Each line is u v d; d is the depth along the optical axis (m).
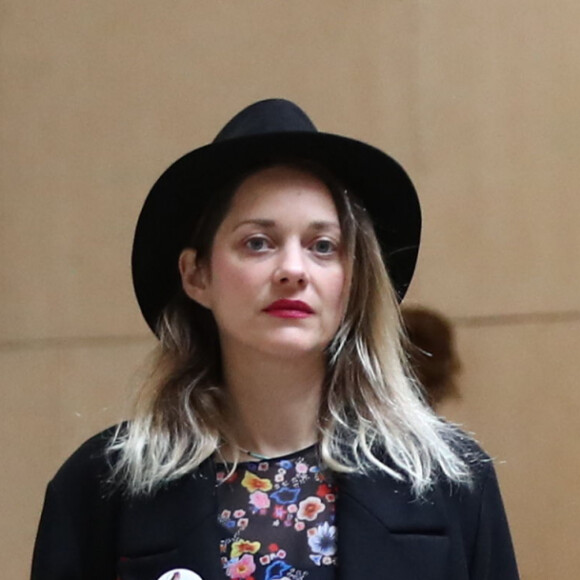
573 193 11.84
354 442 6.04
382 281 6.38
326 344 6.12
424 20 12.49
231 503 5.93
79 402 12.64
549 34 12.13
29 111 13.22
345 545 5.64
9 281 13.02
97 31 13.20
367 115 12.46
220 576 5.60
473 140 12.14
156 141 12.84
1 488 12.70
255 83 12.74
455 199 12.08
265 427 6.20
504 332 11.73
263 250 5.89
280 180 5.98
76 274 12.85
